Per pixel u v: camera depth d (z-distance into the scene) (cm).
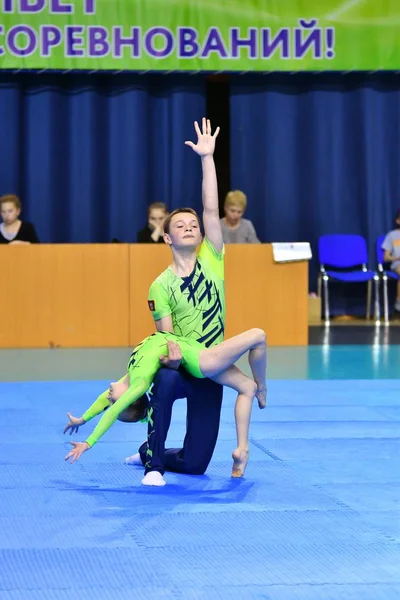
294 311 1476
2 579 450
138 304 1465
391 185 1866
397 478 657
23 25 1694
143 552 492
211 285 670
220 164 1947
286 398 1005
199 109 1838
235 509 577
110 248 1461
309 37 1734
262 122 1850
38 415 908
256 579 450
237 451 655
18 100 1792
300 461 711
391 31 1744
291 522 548
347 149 1859
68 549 496
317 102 1844
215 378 652
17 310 1458
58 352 1408
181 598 425
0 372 1210
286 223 1852
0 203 1511
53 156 1812
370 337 1570
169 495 612
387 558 481
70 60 1703
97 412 650
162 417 640
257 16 1722
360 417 891
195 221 666
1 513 568
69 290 1461
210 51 1722
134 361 636
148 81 1822
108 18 1703
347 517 558
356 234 1866
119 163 1822
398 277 1770
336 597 427
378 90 1850
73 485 638
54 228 1822
